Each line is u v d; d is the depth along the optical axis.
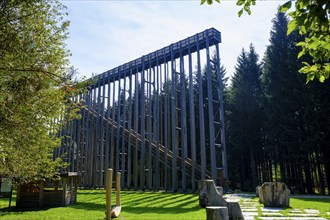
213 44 21.84
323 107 22.70
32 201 12.81
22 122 6.70
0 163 7.77
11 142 6.99
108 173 8.51
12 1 6.20
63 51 7.48
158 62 24.44
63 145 32.41
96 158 27.64
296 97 24.98
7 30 6.21
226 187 19.34
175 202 13.34
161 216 8.68
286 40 27.75
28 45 6.59
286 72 26.55
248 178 30.88
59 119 8.35
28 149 7.66
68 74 7.40
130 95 26.31
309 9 2.54
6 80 6.47
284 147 24.95
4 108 6.39
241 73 33.06
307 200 14.22
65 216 9.37
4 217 9.27
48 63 7.17
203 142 19.73
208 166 31.56
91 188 27.80
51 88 7.32
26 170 9.10
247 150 30.88
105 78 29.08
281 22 28.70
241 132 29.94
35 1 6.66
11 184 11.05
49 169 10.06
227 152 31.47
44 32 7.04
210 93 19.98
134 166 24.38
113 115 27.69
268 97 27.55
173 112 21.84
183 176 20.47
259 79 32.56
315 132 22.52
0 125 6.43
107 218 8.20
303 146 22.88
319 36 2.99
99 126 28.61
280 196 11.19
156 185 22.17
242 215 8.35
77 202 14.58
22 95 6.64
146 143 24.77
